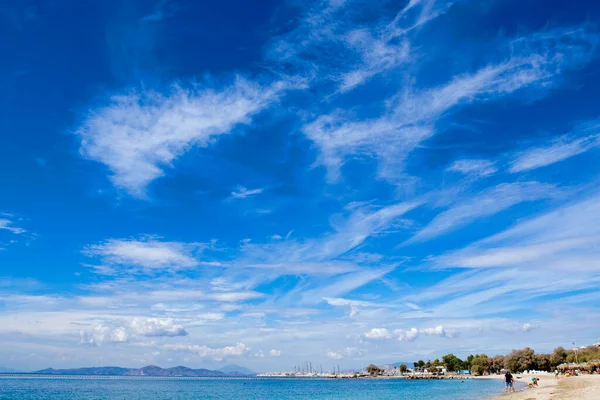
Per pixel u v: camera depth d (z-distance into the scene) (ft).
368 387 577.02
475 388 391.86
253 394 453.99
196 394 462.60
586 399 161.79
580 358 594.24
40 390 526.57
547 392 232.12
